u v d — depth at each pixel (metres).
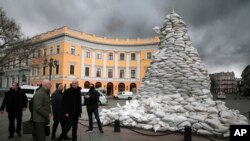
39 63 46.66
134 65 50.12
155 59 12.19
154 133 8.91
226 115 9.22
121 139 7.98
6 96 8.04
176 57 11.54
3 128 9.88
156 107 10.12
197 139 8.08
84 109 21.23
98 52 48.56
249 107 26.53
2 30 34.88
